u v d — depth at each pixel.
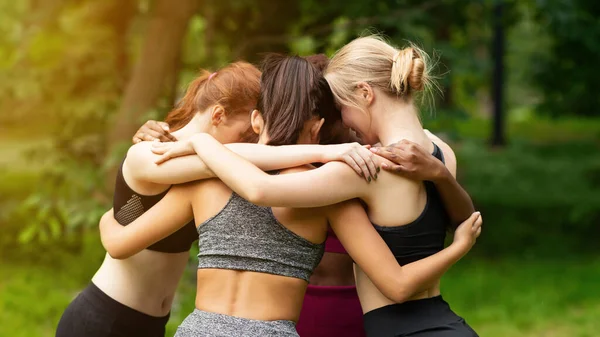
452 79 11.16
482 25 12.51
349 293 4.51
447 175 3.98
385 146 4.05
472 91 11.88
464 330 3.89
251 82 4.54
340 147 3.85
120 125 10.63
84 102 11.03
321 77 4.10
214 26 11.79
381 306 3.98
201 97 4.58
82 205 9.27
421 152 3.94
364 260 3.84
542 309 10.03
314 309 4.51
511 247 13.95
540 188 19.05
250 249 3.80
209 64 11.59
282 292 3.80
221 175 3.80
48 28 11.92
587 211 15.79
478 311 9.98
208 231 3.92
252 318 3.75
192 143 3.97
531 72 17.55
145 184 4.37
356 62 4.11
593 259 13.03
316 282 4.55
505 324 9.49
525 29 23.94
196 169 3.96
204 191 3.97
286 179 3.71
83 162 10.24
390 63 4.10
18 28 12.48
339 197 3.78
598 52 13.20
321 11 11.03
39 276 10.88
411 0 10.68
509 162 22.06
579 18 11.74
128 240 4.18
